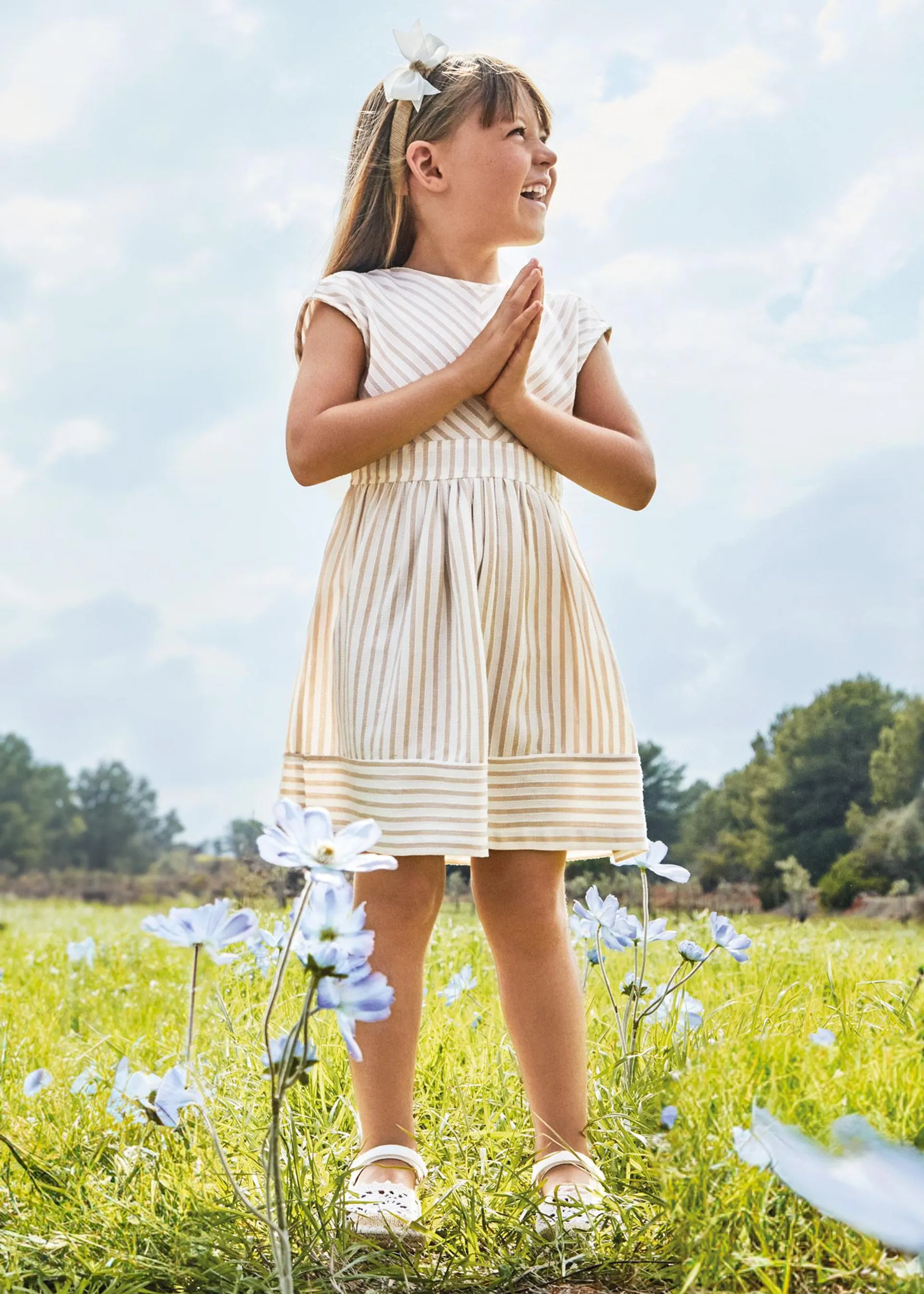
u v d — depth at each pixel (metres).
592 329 2.46
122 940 5.75
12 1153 2.00
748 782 14.07
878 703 14.16
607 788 2.17
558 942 2.08
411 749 2.04
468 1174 1.95
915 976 2.88
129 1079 1.92
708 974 3.26
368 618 2.14
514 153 2.33
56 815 43.78
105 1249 1.71
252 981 2.91
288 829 1.45
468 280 2.36
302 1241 1.71
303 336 2.36
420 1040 2.46
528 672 2.16
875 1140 1.52
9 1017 3.29
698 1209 1.52
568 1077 2.00
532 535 2.19
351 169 2.52
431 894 2.05
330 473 2.17
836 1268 1.53
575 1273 1.68
